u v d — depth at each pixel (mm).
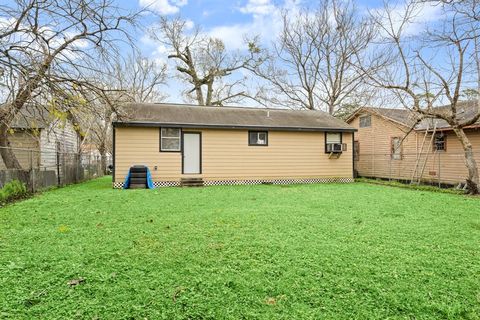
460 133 10656
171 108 14336
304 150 14375
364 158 18938
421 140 15117
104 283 2881
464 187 11820
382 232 4816
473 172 10328
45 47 8062
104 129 21344
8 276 3006
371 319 2340
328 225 5254
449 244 4219
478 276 3117
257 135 13742
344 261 3494
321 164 14648
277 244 4090
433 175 14633
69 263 3363
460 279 3047
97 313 2369
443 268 3322
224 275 3086
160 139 12406
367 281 2975
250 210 6621
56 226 5102
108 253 3703
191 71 26953
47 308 2432
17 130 11617
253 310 2449
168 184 12531
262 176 13797
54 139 15023
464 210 6926
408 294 2723
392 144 16812
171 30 25406
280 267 3305
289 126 13773
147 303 2527
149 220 5566
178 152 12648
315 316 2367
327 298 2648
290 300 2611
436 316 2402
